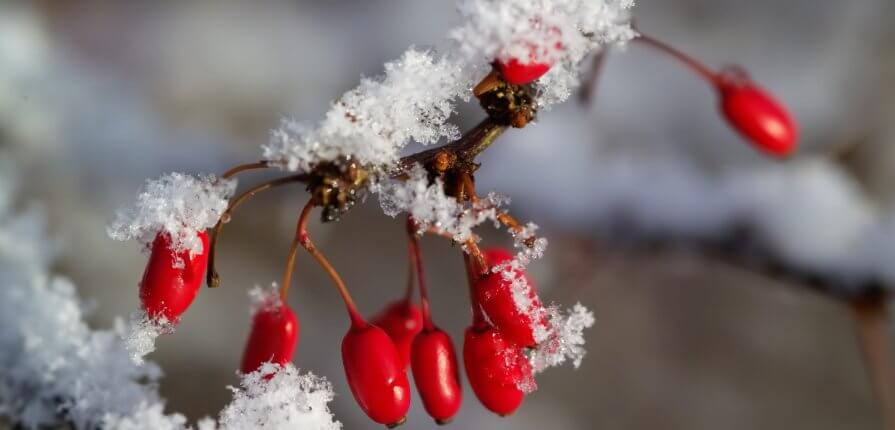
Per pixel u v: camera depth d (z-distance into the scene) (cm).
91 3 40
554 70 22
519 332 22
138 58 39
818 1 35
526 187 29
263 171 32
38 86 35
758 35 35
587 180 29
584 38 22
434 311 39
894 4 34
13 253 29
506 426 39
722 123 34
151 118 35
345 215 41
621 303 41
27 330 25
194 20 40
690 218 29
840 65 34
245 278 39
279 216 39
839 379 39
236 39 40
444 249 41
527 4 22
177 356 38
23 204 33
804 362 40
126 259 36
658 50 35
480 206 22
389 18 39
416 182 22
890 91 34
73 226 34
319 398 23
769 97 27
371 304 39
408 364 25
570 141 31
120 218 22
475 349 23
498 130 23
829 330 40
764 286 40
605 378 40
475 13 21
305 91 39
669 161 32
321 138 22
